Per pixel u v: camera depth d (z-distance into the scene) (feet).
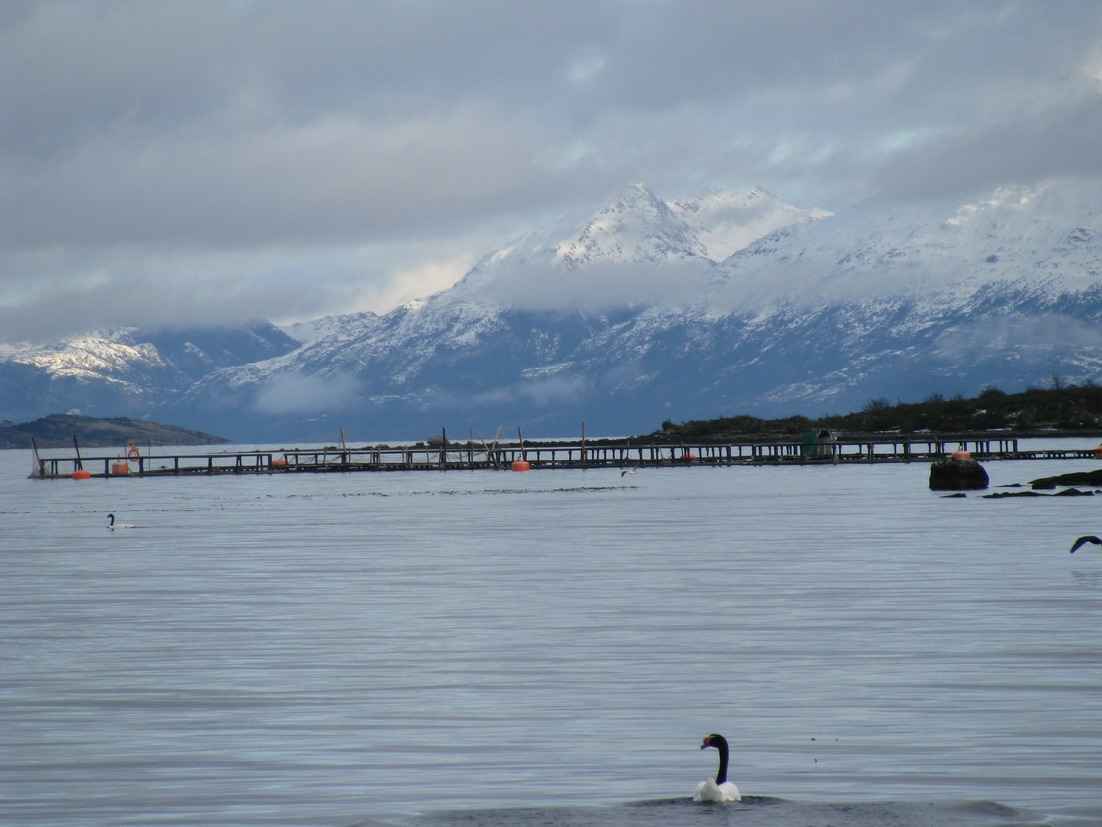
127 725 152.05
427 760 136.98
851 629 207.00
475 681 173.17
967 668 175.32
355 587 272.31
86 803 124.26
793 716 152.25
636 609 233.35
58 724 152.76
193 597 259.60
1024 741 140.05
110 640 207.62
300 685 171.83
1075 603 228.63
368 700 163.02
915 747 138.72
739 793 122.93
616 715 154.20
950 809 118.52
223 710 158.51
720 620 219.00
